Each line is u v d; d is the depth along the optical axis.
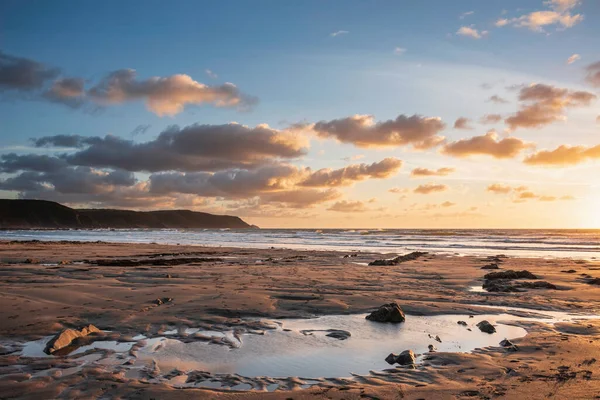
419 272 18.08
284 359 6.03
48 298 10.01
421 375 5.23
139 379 5.05
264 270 17.89
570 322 8.56
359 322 8.53
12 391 4.56
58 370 5.33
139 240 60.69
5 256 24.12
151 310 8.96
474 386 4.76
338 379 5.12
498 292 12.59
